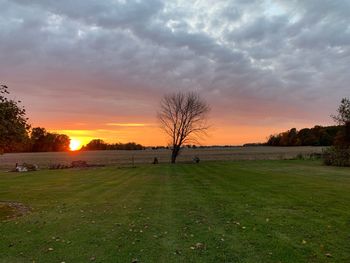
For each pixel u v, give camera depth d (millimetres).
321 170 34812
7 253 8883
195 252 8508
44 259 8359
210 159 67125
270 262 7711
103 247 9148
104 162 65500
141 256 8328
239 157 73688
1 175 37750
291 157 63531
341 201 15312
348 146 44156
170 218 12445
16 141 17188
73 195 19531
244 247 8789
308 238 9477
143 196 18266
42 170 45500
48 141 173375
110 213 13773
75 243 9594
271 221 11547
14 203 17203
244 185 21938
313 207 13930
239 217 12289
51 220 12773
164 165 48969
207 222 11625
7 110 16516
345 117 46406
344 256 8039
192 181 25391
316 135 133000
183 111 61750
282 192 18484
